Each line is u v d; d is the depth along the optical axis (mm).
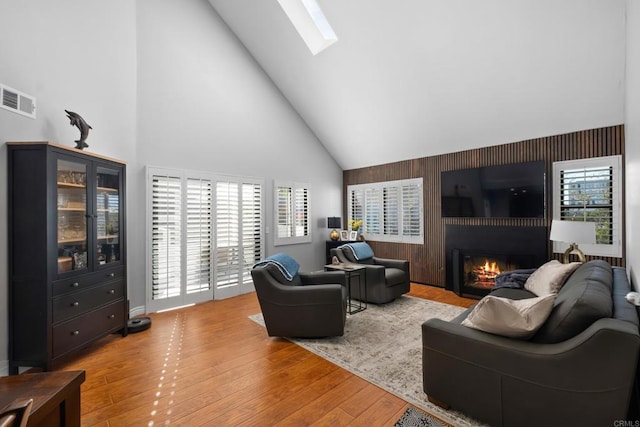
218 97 4617
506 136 4184
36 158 2279
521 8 2926
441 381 1856
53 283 2312
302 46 4523
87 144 2793
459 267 4629
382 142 5477
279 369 2418
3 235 2285
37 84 2576
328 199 6492
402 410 1889
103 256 2926
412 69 3998
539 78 3379
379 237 6074
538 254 3992
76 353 2729
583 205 3654
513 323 1628
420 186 5383
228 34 4781
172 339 3053
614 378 1327
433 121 4559
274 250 5406
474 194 4594
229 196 4676
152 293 3879
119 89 3492
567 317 1544
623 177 3365
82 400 2018
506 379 1597
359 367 2428
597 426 1365
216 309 4035
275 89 5477
